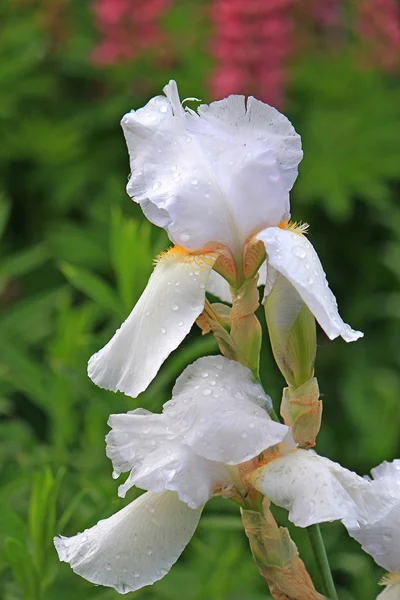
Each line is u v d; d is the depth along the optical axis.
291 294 0.95
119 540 0.96
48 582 1.14
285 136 0.97
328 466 0.93
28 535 1.16
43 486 1.12
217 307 0.97
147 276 1.21
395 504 0.93
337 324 0.92
